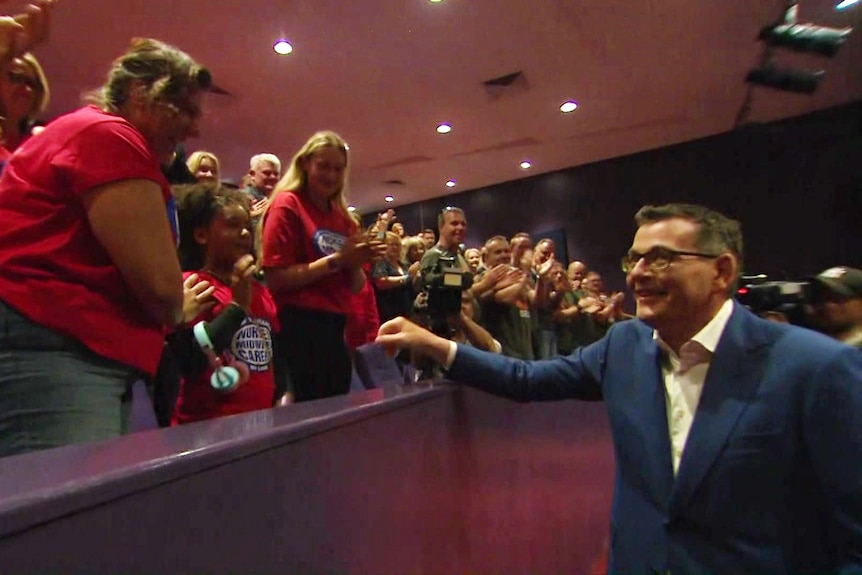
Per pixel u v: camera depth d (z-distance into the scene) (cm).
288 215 178
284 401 167
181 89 111
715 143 764
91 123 96
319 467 76
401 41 507
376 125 674
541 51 541
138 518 48
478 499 141
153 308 97
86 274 91
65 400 85
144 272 94
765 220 732
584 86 616
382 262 281
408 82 579
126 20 439
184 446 57
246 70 532
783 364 106
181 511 53
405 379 201
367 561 87
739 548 104
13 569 38
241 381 139
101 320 91
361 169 818
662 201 797
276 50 503
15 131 134
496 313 251
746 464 104
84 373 88
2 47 129
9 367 84
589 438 253
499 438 160
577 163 845
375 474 92
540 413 197
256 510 63
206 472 56
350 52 516
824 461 99
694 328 119
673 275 117
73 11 425
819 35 231
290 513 69
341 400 98
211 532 56
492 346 188
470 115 668
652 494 116
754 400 106
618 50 547
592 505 245
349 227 197
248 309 139
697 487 107
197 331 129
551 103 650
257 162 289
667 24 508
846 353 102
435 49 524
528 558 172
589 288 513
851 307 155
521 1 466
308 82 561
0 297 87
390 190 912
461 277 158
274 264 174
